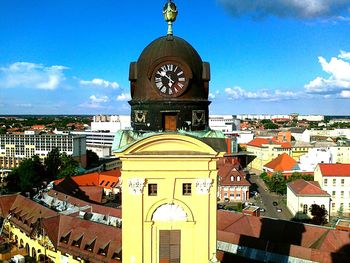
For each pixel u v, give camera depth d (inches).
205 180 1346.0
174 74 1334.9
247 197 6727.4
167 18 1416.1
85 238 3344.0
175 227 1379.2
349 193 6048.2
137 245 1368.1
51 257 3540.8
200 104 1382.9
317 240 3063.5
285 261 2711.6
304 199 5580.7
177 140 1316.4
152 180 1353.3
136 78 1401.3
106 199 6225.4
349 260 2583.7
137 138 1371.8
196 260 1379.2
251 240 2965.1
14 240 4207.7
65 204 4311.0
